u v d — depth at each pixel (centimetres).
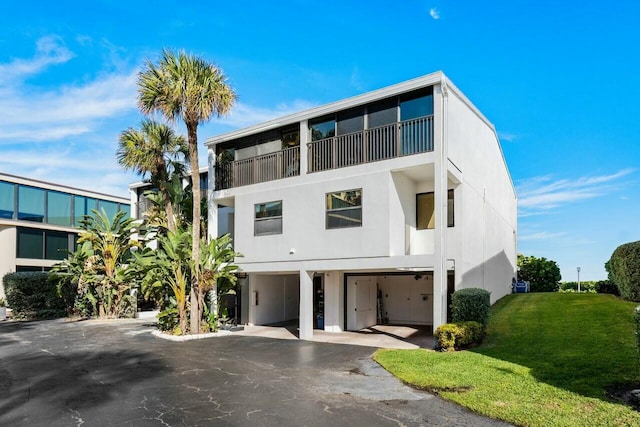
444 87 1280
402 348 1222
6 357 1153
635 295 1317
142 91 1499
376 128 1412
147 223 2180
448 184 1463
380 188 1364
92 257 2205
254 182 1723
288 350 1223
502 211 2061
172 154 2019
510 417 624
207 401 738
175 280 1552
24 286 2300
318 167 1542
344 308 1661
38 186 2741
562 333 1117
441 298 1216
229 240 1678
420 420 636
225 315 1731
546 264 2575
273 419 648
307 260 1497
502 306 1619
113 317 2233
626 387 712
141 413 679
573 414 616
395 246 1360
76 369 995
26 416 669
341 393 780
